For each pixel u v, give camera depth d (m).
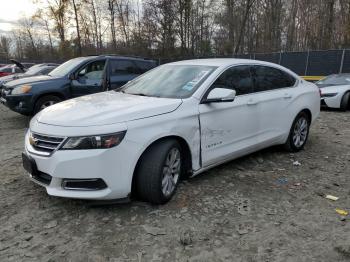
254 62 5.40
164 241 3.30
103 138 3.47
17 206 3.95
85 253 3.11
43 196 4.20
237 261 3.04
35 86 8.60
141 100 4.20
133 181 3.87
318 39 31.44
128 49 36.94
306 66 20.80
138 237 3.36
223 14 36.84
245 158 5.76
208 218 3.73
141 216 3.73
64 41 40.50
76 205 3.96
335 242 3.34
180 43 34.69
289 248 3.24
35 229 3.49
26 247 3.20
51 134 3.57
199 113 4.24
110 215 3.74
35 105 8.66
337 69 19.31
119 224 3.57
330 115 10.74
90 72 9.41
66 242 3.27
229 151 4.76
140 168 3.79
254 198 4.25
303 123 6.24
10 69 23.92
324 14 31.25
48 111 4.05
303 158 5.90
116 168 3.53
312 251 3.20
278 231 3.52
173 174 4.10
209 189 4.45
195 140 4.23
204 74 4.65
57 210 3.85
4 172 5.02
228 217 3.77
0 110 11.73
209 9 36.22
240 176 4.94
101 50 40.81
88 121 3.57
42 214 3.77
